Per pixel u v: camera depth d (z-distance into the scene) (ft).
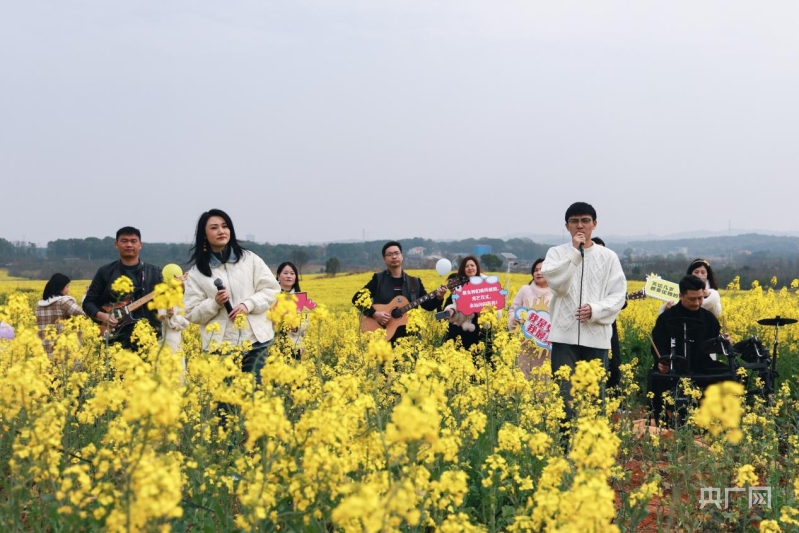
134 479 8.04
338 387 11.27
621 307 19.65
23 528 11.26
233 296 19.60
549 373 21.02
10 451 13.15
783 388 21.36
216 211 19.63
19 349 12.73
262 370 10.24
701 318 23.15
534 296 27.20
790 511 12.31
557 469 10.23
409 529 10.28
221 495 11.92
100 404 10.28
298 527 10.34
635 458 19.79
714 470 16.48
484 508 12.80
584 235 19.51
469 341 27.32
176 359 11.90
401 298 27.43
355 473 12.01
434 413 8.33
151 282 22.95
